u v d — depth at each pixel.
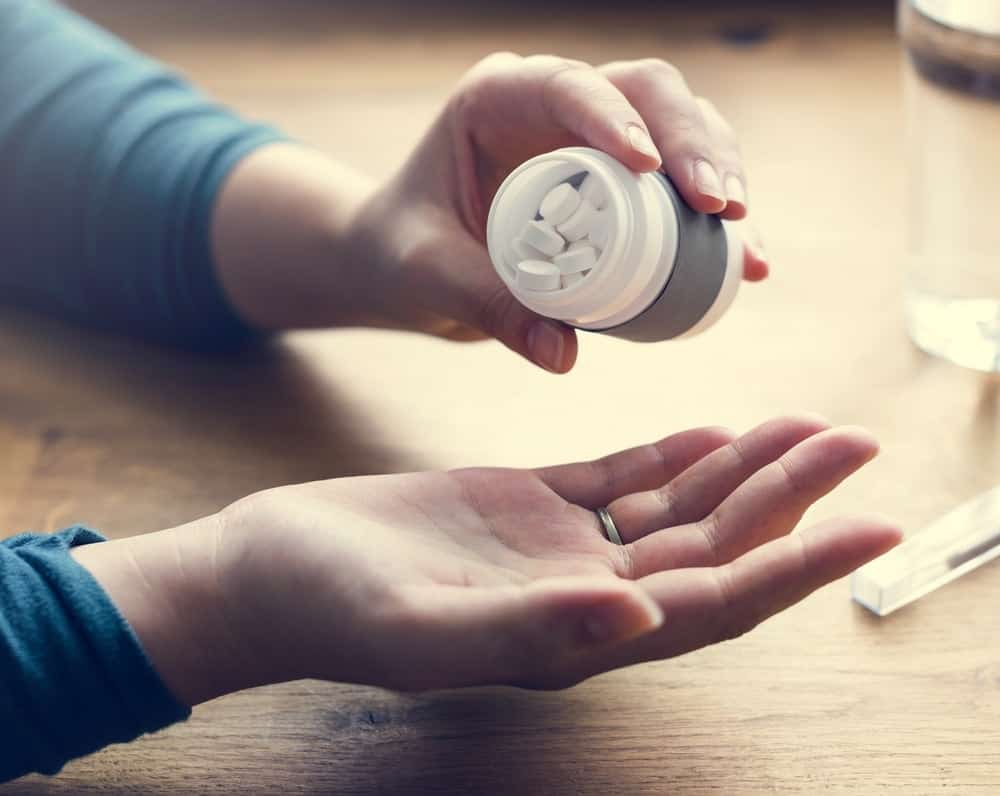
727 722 0.64
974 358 0.78
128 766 0.64
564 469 0.66
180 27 1.06
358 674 0.60
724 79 0.97
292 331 0.82
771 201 0.88
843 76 0.97
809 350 0.80
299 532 0.60
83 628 0.61
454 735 0.64
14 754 0.61
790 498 0.62
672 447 0.66
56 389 0.80
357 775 0.63
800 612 0.68
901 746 0.63
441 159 0.74
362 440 0.76
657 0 1.06
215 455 0.76
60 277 0.83
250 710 0.66
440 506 0.64
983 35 0.73
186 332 0.82
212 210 0.80
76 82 0.84
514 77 0.69
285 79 0.99
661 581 0.58
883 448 0.74
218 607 0.62
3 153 0.83
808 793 0.62
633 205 0.62
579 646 0.56
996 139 0.74
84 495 0.74
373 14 1.07
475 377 0.79
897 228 0.86
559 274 0.62
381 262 0.74
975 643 0.67
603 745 0.64
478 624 0.56
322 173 0.79
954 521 0.70
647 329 0.65
